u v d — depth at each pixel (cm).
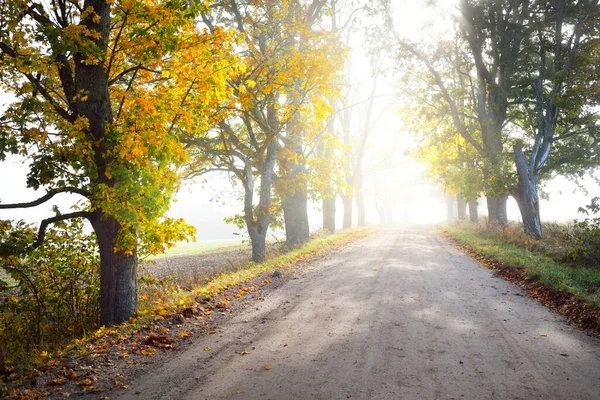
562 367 520
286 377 514
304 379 507
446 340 628
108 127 799
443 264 1380
